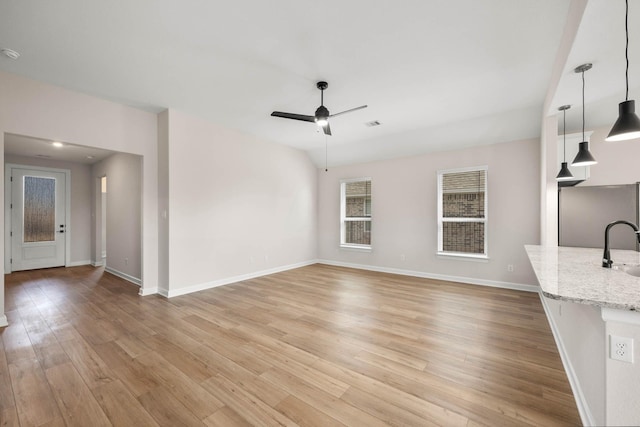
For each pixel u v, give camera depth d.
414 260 5.54
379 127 4.78
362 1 1.98
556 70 2.70
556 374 2.15
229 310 3.58
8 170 5.71
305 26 2.26
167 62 2.80
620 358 1.27
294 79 3.14
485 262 4.80
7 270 5.70
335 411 1.76
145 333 2.89
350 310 3.58
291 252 6.25
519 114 4.05
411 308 3.65
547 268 2.00
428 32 2.32
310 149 6.44
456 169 5.07
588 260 2.35
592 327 1.53
